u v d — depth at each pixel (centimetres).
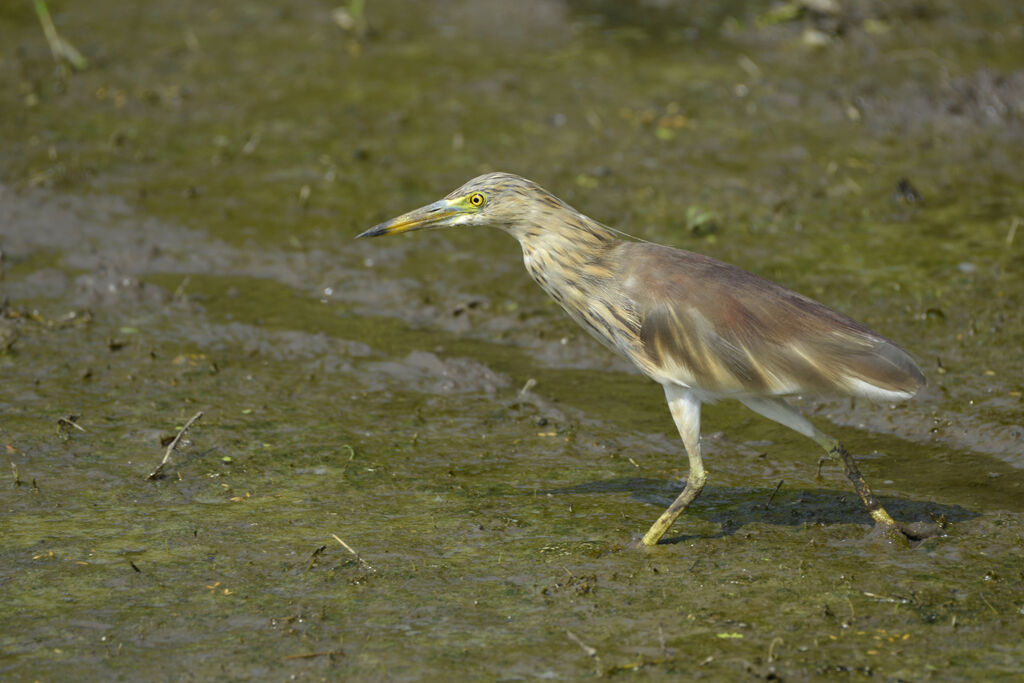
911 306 1349
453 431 1139
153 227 1565
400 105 1919
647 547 929
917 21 2205
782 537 945
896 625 816
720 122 1861
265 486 1024
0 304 1359
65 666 775
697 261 936
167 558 905
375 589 866
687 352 895
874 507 932
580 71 2041
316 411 1171
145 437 1103
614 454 1098
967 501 1002
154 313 1371
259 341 1319
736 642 796
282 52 2119
